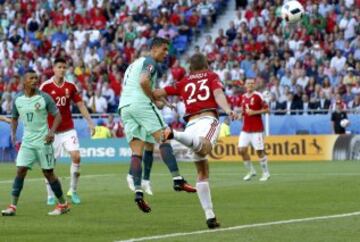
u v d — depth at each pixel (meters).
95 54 70.19
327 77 60.59
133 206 28.22
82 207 28.14
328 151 56.12
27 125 26.12
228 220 23.69
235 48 66.94
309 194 30.95
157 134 25.78
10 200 31.28
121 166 53.88
